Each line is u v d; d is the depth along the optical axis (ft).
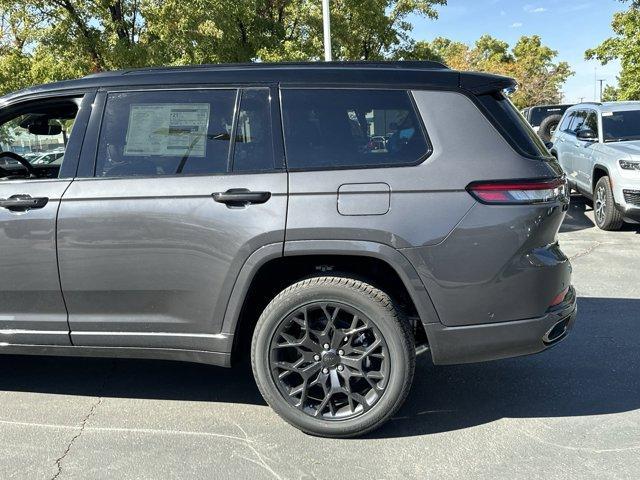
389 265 10.11
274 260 10.32
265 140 10.43
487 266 9.73
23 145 13.14
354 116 10.31
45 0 46.98
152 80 11.02
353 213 9.81
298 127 10.40
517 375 12.93
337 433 10.34
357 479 9.24
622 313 16.83
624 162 28.02
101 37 49.80
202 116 10.71
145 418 11.37
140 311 10.76
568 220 33.09
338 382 10.37
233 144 10.53
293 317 10.21
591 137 32.07
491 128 10.05
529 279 9.84
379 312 9.90
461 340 9.94
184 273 10.42
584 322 16.17
